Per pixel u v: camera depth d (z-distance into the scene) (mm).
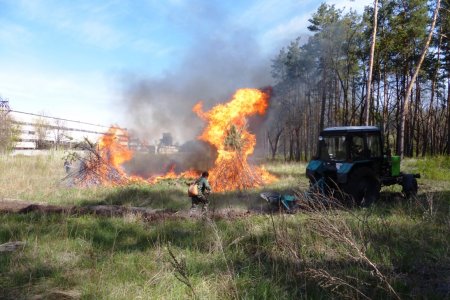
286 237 5289
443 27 33188
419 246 5336
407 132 40031
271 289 4090
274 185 14367
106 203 10766
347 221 5906
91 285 4324
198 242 6191
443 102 45094
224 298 3934
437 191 11453
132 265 5078
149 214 8609
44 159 23688
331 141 10875
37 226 7160
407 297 3959
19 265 5066
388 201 10617
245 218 7902
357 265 4676
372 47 23812
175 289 4094
